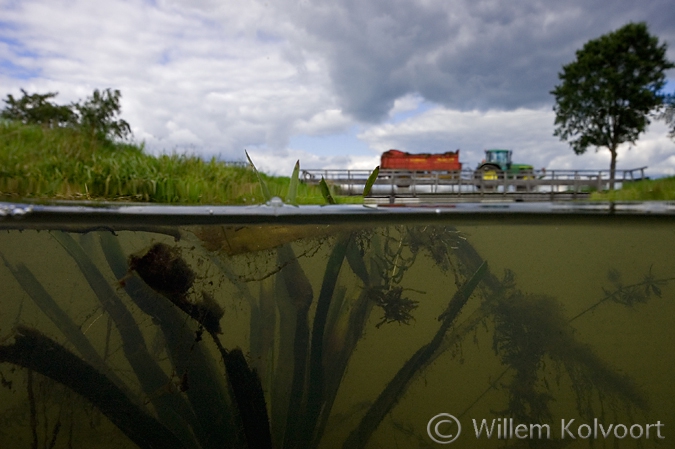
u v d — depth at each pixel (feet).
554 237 9.91
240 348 8.29
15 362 7.73
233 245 8.93
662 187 15.58
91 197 14.38
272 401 8.49
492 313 9.12
